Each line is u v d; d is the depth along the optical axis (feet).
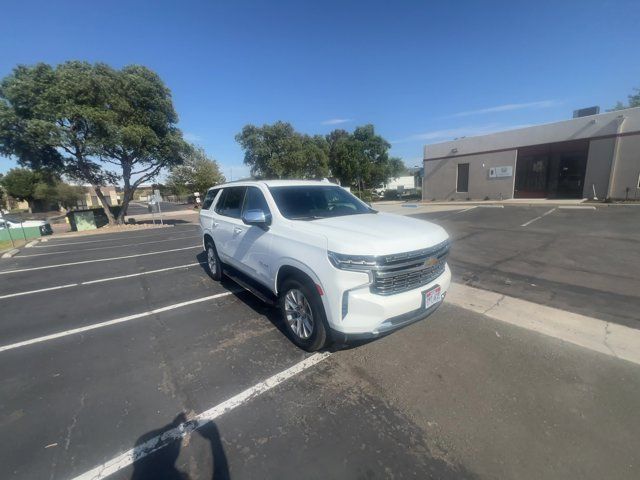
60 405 8.92
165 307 16.12
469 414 8.05
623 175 56.49
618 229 31.63
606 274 18.30
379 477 6.46
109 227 67.51
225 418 8.24
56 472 6.77
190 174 134.62
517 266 20.59
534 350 10.74
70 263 28.99
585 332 11.77
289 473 6.61
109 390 9.54
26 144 58.85
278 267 11.80
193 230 54.85
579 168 61.98
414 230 10.91
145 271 24.18
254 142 109.91
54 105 56.85
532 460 6.69
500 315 13.46
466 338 11.69
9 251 37.22
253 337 12.52
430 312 10.77
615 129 56.49
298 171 109.70
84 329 13.87
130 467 6.86
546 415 7.90
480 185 77.15
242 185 16.17
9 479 6.61
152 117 67.56
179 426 8.01
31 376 10.37
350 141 126.00
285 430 7.77
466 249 25.82
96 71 62.69
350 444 7.29
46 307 16.84
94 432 7.88
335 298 9.43
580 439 7.15
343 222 11.78
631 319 12.68
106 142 58.80
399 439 7.38
